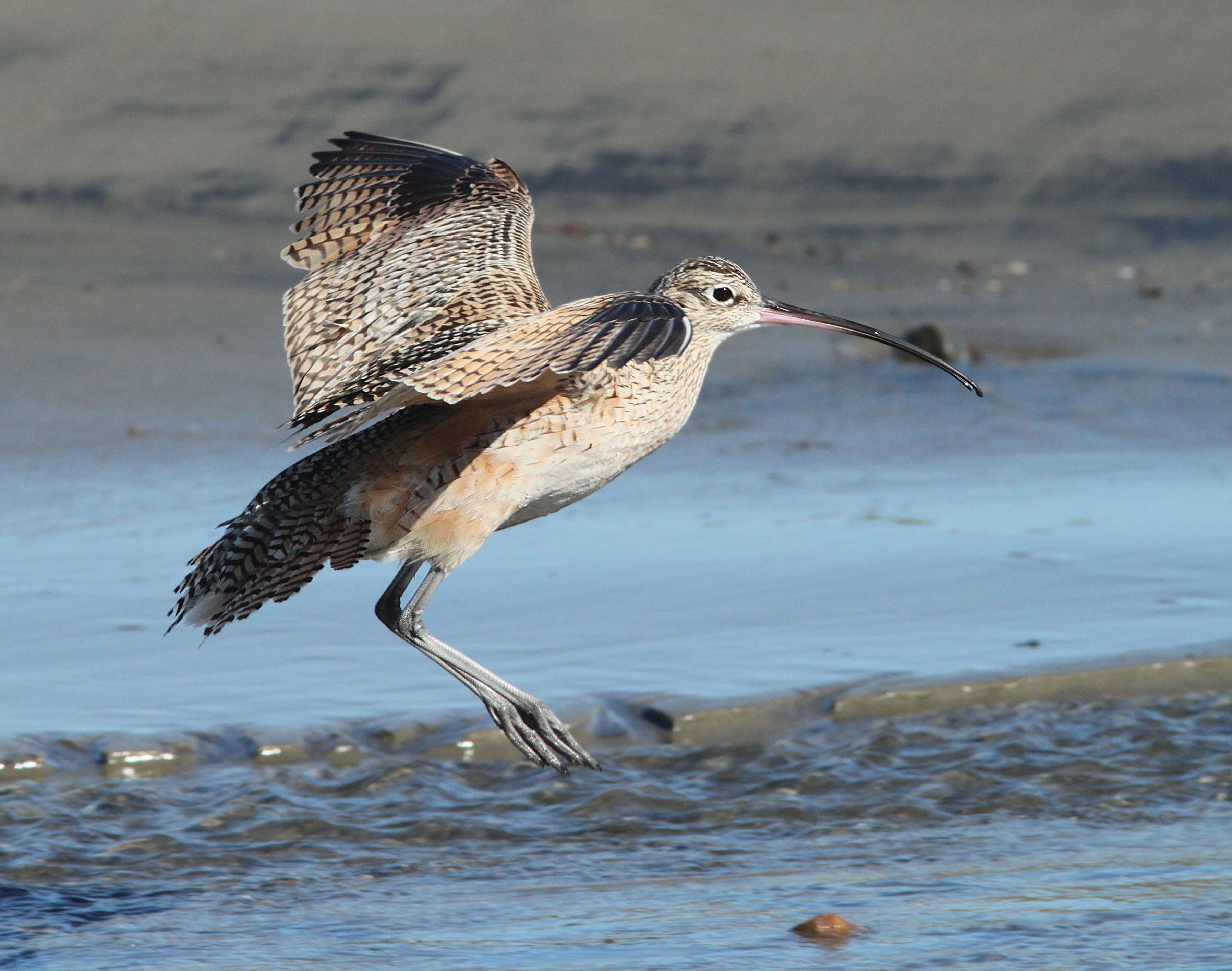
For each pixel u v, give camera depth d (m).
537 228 25.00
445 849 9.02
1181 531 13.81
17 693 10.62
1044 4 32.12
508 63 29.03
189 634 11.73
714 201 26.52
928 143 28.48
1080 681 10.84
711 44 30.23
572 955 7.69
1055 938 7.82
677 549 13.57
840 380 19.47
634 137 27.56
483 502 8.68
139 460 15.84
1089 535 13.74
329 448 8.57
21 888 8.45
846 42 30.64
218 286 21.62
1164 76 30.12
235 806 9.33
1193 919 8.02
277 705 10.57
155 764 9.78
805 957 7.63
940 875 8.64
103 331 19.67
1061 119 29.19
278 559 8.55
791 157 27.64
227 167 25.66
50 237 23.05
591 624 11.90
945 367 9.81
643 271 23.20
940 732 10.32
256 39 28.84
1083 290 24.30
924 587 12.54
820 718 10.48
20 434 16.45
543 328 7.48
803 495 15.13
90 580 12.67
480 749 10.14
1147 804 9.48
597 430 8.73
